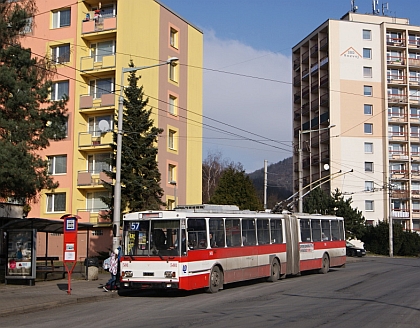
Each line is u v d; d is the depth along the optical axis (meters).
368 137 69.44
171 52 45.16
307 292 20.09
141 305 16.86
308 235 28.53
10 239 22.53
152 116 41.88
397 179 68.81
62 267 28.55
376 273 30.31
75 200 41.09
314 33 74.69
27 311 15.89
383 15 77.94
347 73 69.75
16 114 22.14
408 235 64.56
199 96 48.66
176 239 18.67
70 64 41.91
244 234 22.64
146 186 30.97
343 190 68.12
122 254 19.33
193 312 14.86
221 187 50.69
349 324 12.48
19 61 22.25
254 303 16.83
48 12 43.16
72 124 41.53
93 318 14.09
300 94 79.00
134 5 41.62
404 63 72.31
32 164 21.22
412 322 12.78
